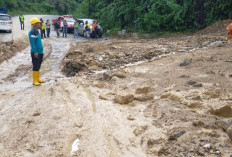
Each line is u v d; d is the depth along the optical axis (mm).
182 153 3693
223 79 6680
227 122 4160
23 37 20891
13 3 55938
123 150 4078
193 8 21906
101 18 28938
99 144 4281
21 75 9789
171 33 22344
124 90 6668
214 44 11641
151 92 6387
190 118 4730
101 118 5215
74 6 75750
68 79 8312
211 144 3783
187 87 6348
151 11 22859
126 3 26453
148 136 4332
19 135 4695
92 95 6582
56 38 22453
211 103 5254
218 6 20281
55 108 5816
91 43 17016
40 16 51031
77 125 4953
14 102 6473
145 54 11453
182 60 9289
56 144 4332
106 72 8555
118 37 23922
